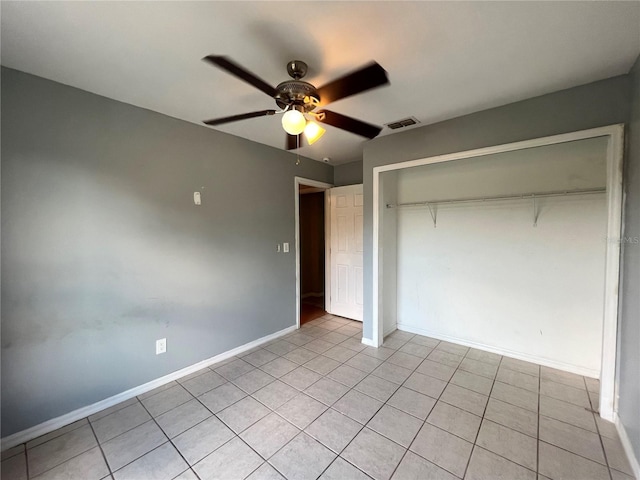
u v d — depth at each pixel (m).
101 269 2.18
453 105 2.37
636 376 1.64
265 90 1.71
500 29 1.47
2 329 1.79
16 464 1.69
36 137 1.88
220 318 2.97
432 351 3.16
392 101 2.29
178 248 2.62
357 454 1.74
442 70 1.85
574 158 2.60
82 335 2.10
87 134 2.09
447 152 2.67
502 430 1.93
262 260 3.40
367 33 1.49
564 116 2.12
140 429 1.97
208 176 2.84
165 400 2.30
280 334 3.65
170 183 2.56
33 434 1.90
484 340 3.16
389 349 3.22
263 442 1.84
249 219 3.25
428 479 1.57
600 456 1.71
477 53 1.68
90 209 2.12
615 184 1.94
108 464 1.69
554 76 1.94
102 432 1.95
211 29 1.45
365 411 2.14
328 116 2.25
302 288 5.54
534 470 1.62
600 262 2.53
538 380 2.54
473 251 3.20
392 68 1.82
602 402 2.04
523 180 2.86
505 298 3.01
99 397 2.18
